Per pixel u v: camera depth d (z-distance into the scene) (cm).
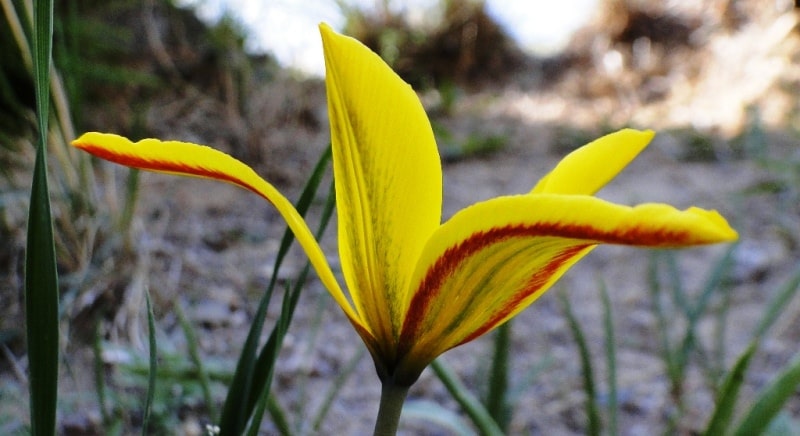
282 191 56
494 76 122
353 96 13
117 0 56
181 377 25
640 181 65
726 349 37
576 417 32
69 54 32
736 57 103
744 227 53
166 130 56
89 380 28
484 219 12
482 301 13
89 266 32
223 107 60
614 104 104
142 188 50
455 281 13
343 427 29
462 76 117
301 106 69
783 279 45
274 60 68
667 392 33
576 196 11
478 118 97
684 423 31
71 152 32
